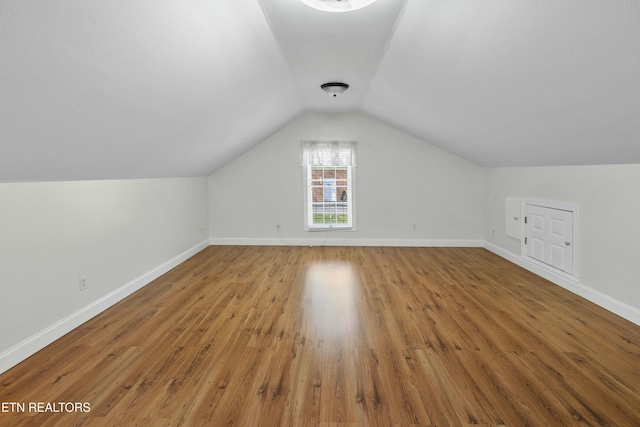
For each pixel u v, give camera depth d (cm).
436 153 609
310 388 212
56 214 279
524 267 474
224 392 208
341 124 614
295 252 575
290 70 341
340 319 312
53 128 180
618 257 314
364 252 575
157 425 180
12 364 235
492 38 185
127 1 133
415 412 190
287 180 623
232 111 342
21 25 113
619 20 130
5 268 234
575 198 370
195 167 488
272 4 205
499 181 548
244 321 308
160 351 256
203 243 604
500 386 212
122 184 371
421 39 235
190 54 197
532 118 264
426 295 372
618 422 181
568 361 239
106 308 338
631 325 294
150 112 233
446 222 617
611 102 188
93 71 157
